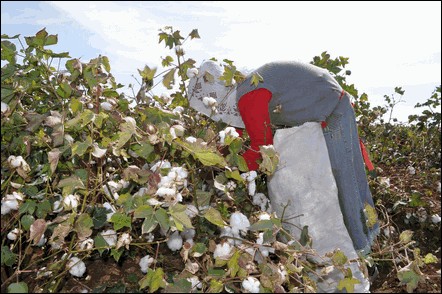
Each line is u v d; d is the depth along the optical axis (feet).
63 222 7.20
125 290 7.85
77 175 7.61
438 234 11.85
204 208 8.30
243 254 7.26
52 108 8.54
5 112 7.30
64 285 7.95
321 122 9.16
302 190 9.14
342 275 8.58
